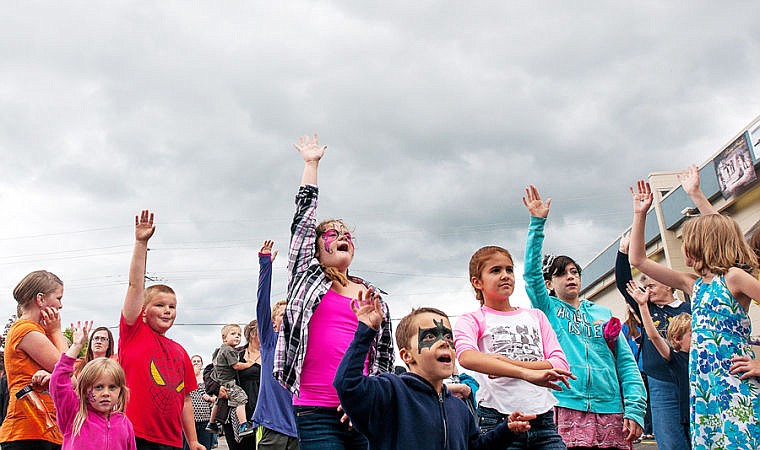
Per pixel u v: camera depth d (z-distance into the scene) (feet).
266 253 19.65
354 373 10.32
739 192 62.59
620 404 16.20
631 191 16.75
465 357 12.67
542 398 13.51
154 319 17.12
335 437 12.68
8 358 16.05
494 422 13.48
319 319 13.48
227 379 25.76
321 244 14.53
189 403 17.99
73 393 15.28
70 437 15.06
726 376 12.87
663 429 18.83
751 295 12.76
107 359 15.80
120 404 15.69
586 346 16.14
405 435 10.71
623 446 15.97
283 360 13.47
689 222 14.12
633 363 16.63
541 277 16.20
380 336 14.32
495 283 14.14
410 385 11.21
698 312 13.64
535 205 16.31
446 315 11.85
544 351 14.06
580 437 15.51
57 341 16.81
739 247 13.39
